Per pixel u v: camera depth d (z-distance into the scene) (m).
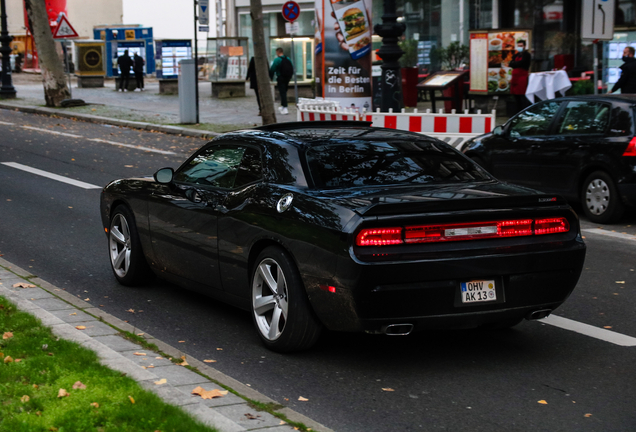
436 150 5.88
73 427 3.80
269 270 5.40
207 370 4.96
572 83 22.33
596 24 15.37
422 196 4.97
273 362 5.29
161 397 4.23
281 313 5.36
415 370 5.16
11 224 10.06
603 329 6.10
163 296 6.99
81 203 11.62
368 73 20.78
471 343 5.73
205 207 6.02
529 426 4.28
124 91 35.66
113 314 6.43
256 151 5.87
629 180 10.05
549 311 5.28
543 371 5.15
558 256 5.07
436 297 4.80
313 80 28.95
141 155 17.09
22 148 18.11
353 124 6.48
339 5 20.47
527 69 20.94
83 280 7.51
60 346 5.02
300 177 5.37
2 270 7.50
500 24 28.92
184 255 6.36
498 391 4.79
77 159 16.45
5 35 32.47
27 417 3.89
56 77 28.56
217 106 27.20
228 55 30.38
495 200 4.96
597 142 10.41
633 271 7.97
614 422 4.34
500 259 4.89
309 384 4.89
